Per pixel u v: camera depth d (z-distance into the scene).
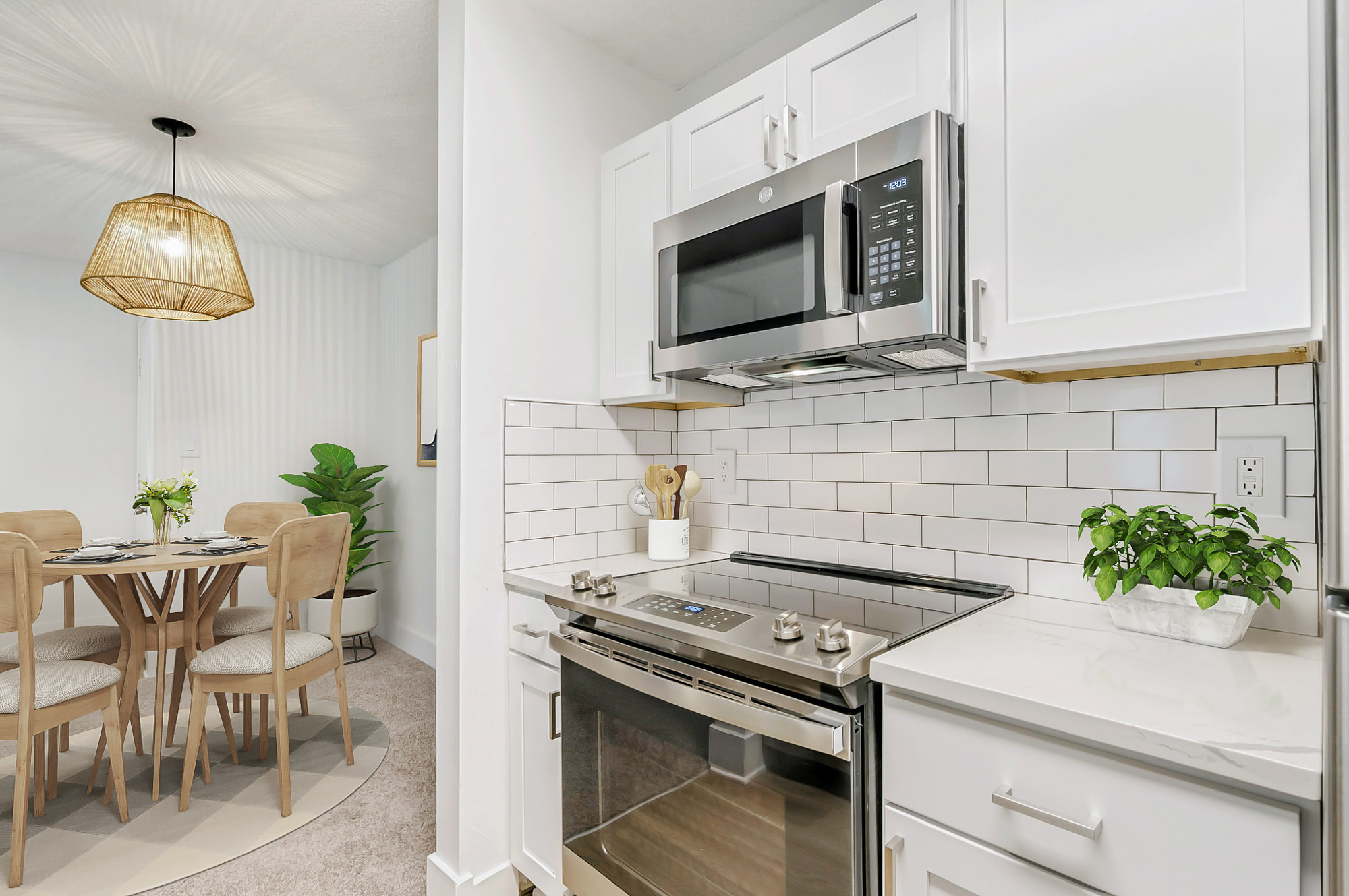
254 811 2.15
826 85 1.38
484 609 1.70
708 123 1.62
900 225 1.19
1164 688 0.82
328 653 2.44
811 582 1.54
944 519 1.51
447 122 1.76
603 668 1.34
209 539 3.03
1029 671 0.89
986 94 1.13
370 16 1.87
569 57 1.93
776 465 1.88
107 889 1.74
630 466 2.05
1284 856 0.64
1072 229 1.03
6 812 2.14
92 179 2.91
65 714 1.94
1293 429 1.06
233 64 2.08
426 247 3.84
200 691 2.19
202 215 2.59
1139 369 1.21
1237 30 0.88
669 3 1.82
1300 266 0.83
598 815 1.41
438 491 1.74
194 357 3.80
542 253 1.85
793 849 1.03
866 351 1.30
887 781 0.95
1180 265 0.92
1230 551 0.99
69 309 4.05
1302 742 0.67
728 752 1.12
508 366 1.77
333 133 2.53
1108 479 1.27
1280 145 0.84
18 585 1.83
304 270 4.15
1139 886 0.72
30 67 2.08
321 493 3.85
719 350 1.51
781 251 1.39
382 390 4.37
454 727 1.67
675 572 1.69
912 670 0.91
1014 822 0.82
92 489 4.09
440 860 1.70
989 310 1.12
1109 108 0.99
